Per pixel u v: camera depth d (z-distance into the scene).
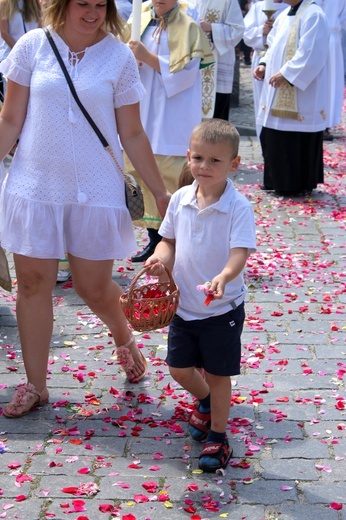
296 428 4.51
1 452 4.25
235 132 3.94
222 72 10.43
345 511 3.79
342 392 4.93
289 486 3.96
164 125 7.23
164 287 4.10
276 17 10.60
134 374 5.02
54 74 4.33
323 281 6.83
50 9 4.33
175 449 4.30
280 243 7.83
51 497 3.85
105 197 4.45
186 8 7.26
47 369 5.11
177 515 3.73
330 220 8.62
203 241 4.02
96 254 4.52
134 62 4.50
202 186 4.00
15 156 4.54
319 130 9.28
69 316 6.04
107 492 3.89
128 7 11.27
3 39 7.96
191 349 4.15
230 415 4.64
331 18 12.19
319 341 5.64
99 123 4.40
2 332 5.79
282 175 9.45
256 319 6.00
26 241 4.44
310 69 8.99
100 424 4.56
